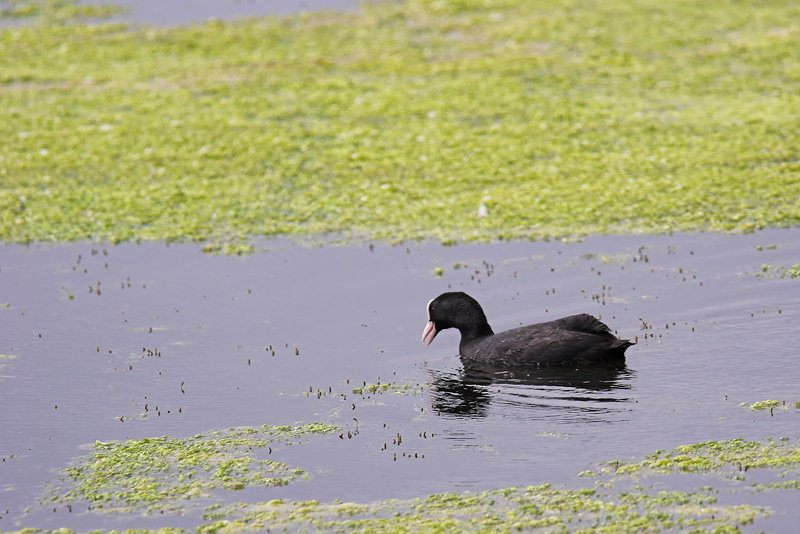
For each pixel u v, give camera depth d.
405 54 33.12
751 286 15.89
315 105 28.56
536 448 11.00
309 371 13.87
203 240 20.16
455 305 14.89
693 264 17.19
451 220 20.53
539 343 13.86
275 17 38.53
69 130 27.48
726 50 31.83
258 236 20.25
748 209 20.02
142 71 32.81
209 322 15.84
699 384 12.52
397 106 28.06
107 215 21.78
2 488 10.68
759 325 14.31
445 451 11.07
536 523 9.32
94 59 34.44
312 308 16.34
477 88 29.22
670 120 26.02
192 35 36.56
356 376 13.68
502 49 33.03
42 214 21.91
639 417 11.66
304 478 10.60
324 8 39.41
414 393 12.98
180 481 10.69
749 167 22.45
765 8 36.22
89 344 15.05
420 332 15.34
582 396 12.46
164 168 24.42
